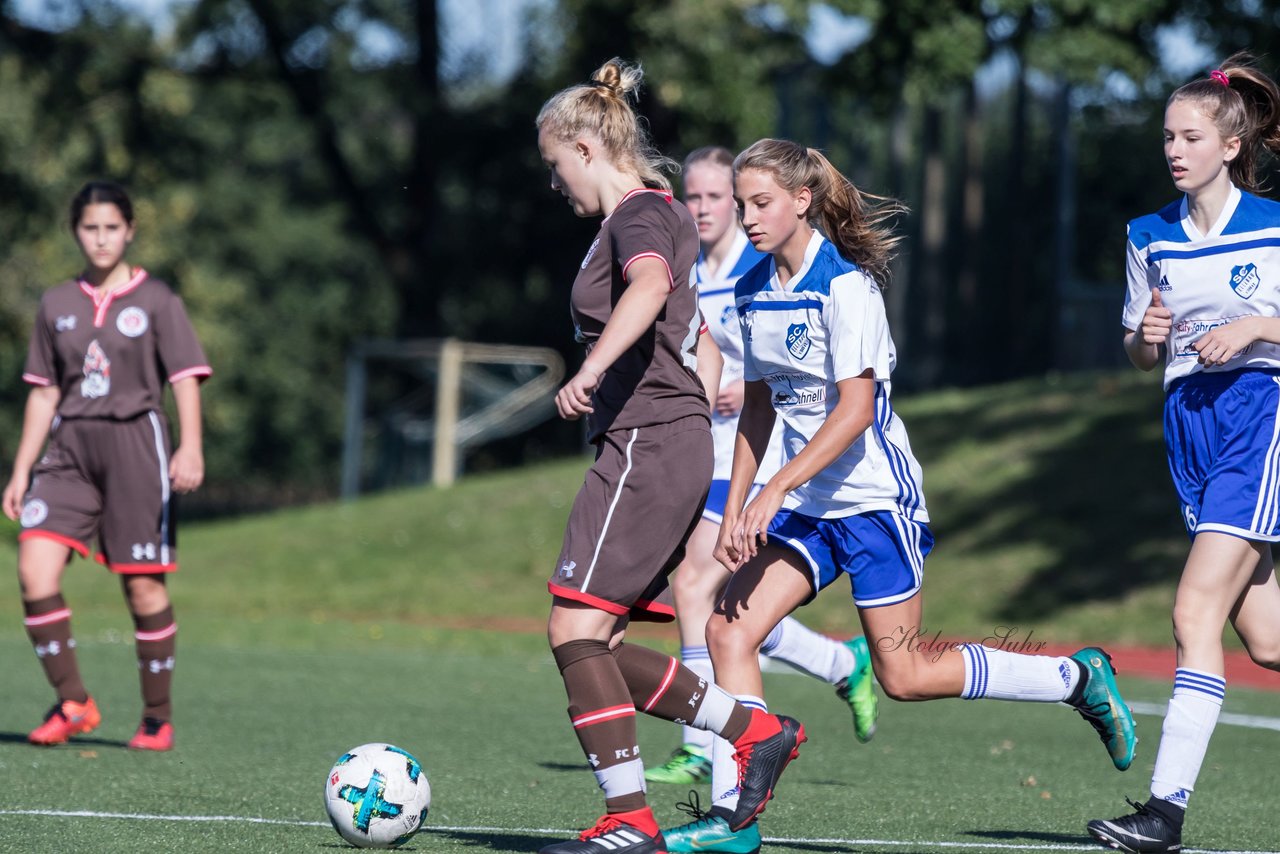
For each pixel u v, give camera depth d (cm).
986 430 7756
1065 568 6125
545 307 15025
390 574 7288
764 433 1792
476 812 1947
